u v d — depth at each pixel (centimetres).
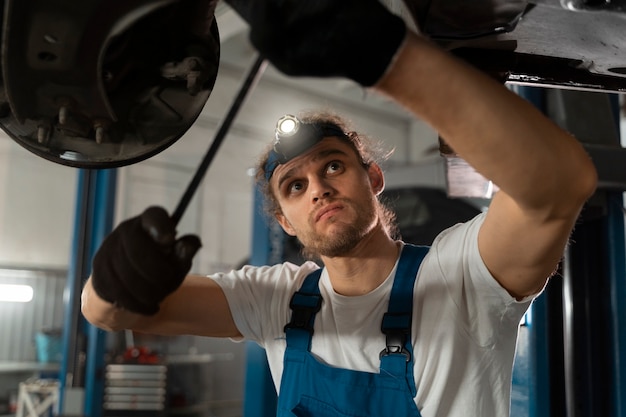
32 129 63
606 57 72
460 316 85
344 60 47
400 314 88
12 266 498
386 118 647
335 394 87
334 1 45
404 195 286
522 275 75
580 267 151
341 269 94
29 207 510
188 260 60
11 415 449
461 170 136
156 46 62
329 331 93
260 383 233
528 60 75
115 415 340
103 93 60
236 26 328
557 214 61
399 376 85
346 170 94
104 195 288
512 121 52
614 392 141
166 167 548
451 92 50
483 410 83
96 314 84
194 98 67
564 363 152
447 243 91
